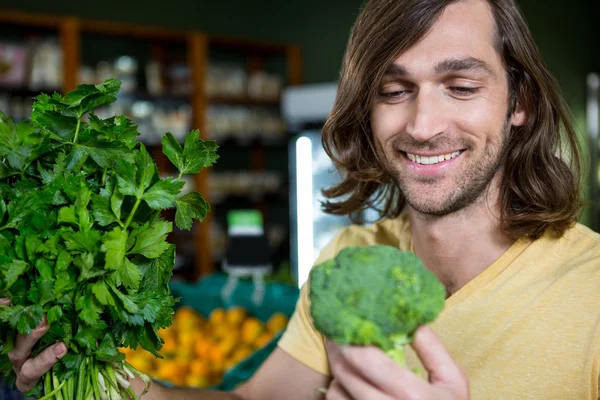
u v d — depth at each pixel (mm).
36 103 898
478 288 1134
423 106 1019
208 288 2896
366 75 1084
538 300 1083
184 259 5191
